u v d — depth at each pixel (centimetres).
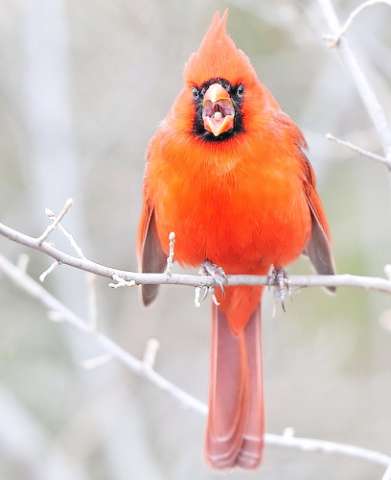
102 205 1237
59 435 1161
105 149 1230
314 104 1162
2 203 1232
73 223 1174
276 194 773
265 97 789
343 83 1164
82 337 1176
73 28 1243
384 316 911
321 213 835
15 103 1235
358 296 1187
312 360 1180
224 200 767
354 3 1165
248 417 840
